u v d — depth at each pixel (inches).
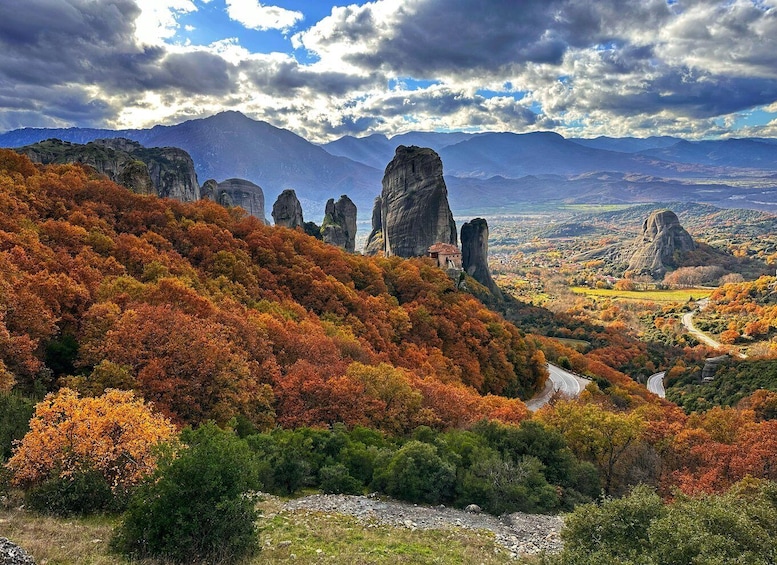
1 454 959.0
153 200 3555.6
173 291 2081.7
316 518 1156.5
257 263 3521.2
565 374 4544.8
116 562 665.6
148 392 1456.7
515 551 1118.4
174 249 3105.3
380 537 1074.1
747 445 1948.8
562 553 799.1
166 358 1567.4
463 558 1002.1
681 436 2092.8
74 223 2753.4
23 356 1402.6
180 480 739.4
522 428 1889.8
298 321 2832.2
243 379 1727.4
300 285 3476.9
